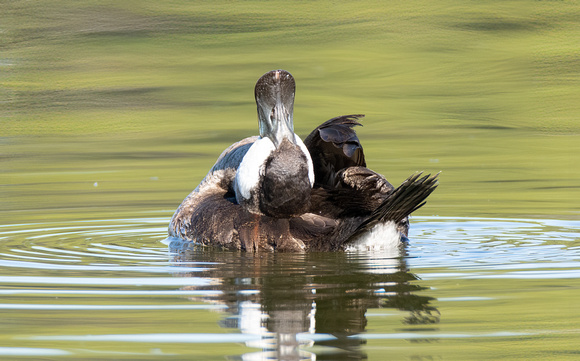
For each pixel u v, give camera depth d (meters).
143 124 26.81
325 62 35.00
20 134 25.89
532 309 7.04
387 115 26.67
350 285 7.92
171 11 42.94
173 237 10.74
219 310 7.09
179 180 17.45
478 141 22.42
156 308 7.17
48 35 39.75
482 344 6.14
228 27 40.66
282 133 9.65
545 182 16.14
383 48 36.56
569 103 27.62
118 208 13.89
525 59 33.72
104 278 8.36
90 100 30.77
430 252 9.67
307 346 6.12
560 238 10.66
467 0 42.09
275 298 7.45
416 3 42.44
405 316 6.87
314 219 9.87
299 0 44.12
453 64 33.75
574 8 39.84
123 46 38.38
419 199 9.25
